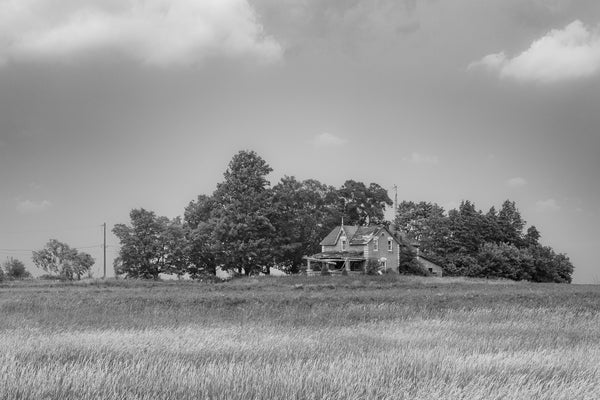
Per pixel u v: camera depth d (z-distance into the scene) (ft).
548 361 44.47
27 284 186.19
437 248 311.06
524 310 95.45
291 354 48.03
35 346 49.44
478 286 176.86
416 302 112.06
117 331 64.44
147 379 35.55
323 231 323.57
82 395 32.07
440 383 35.96
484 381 37.04
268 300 110.73
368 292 137.18
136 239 268.21
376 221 352.69
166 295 118.93
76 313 90.63
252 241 261.03
